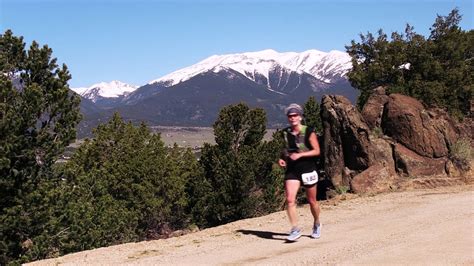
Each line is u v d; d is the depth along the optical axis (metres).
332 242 8.76
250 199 29.23
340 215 11.93
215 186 30.81
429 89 22.00
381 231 9.68
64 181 22.77
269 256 7.85
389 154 18.84
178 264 7.58
